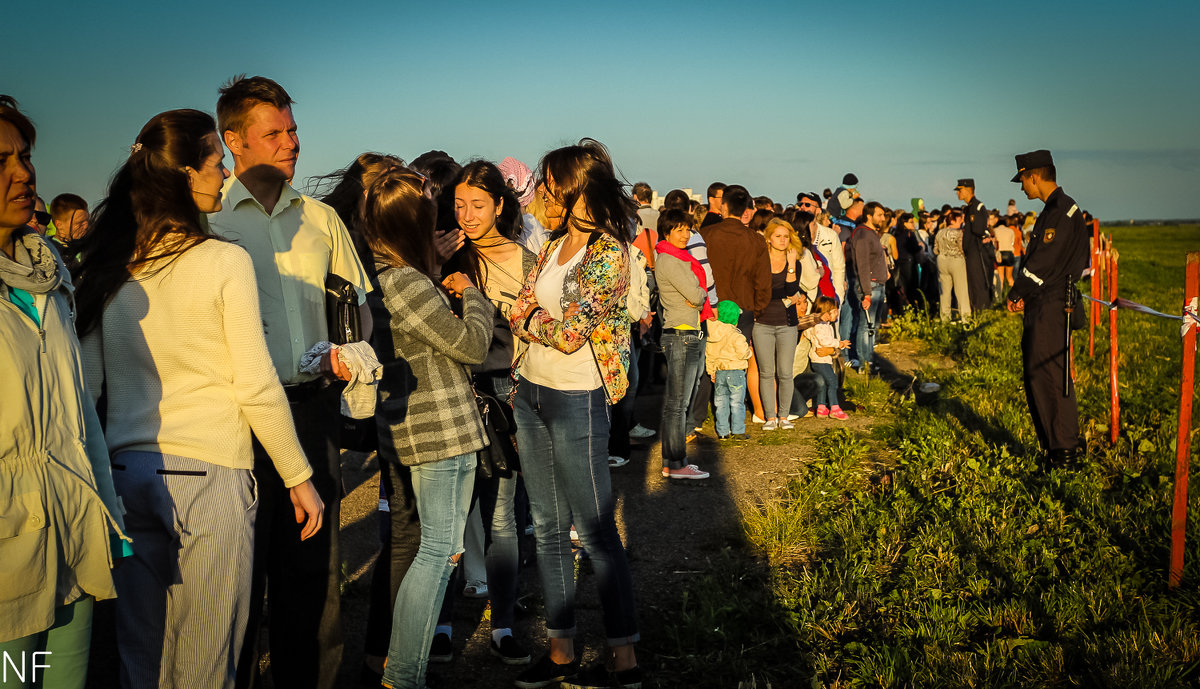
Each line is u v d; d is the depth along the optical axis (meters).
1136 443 6.67
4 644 2.02
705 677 3.69
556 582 3.65
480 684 3.72
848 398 9.19
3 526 1.97
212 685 2.57
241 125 2.99
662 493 6.21
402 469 3.53
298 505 2.68
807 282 8.53
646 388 9.62
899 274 16.47
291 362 3.06
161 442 2.48
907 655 3.60
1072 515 5.12
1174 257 38.91
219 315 2.50
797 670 3.68
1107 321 14.64
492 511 3.89
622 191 3.53
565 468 3.54
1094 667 3.50
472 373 4.02
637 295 6.25
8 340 2.01
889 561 4.75
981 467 6.02
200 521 2.49
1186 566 4.30
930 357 12.34
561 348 3.36
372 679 3.64
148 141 2.50
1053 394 6.30
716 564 4.91
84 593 2.22
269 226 3.08
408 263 3.30
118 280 2.47
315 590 3.22
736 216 7.58
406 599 3.28
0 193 2.01
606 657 3.94
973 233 14.51
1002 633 3.89
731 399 7.63
